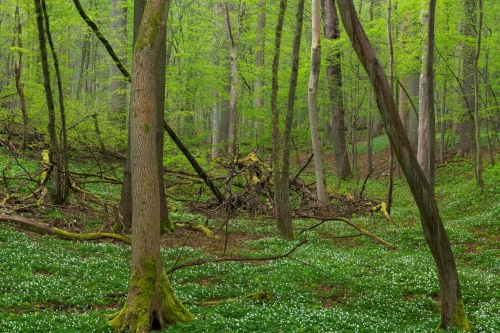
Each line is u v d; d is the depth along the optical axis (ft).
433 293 39.42
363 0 137.90
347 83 116.47
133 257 28.68
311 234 62.75
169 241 55.42
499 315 32.78
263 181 79.30
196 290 37.45
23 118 78.38
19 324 26.08
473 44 83.87
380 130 171.73
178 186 84.99
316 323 30.07
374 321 31.53
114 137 84.38
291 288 39.29
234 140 100.17
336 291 39.52
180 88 94.02
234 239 59.47
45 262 40.09
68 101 84.02
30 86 88.84
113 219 57.36
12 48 74.79
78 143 80.02
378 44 96.78
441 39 79.92
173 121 102.63
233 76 99.25
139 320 27.09
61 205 61.05
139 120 28.91
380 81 30.50
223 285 39.86
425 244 57.57
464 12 85.76
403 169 30.60
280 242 56.44
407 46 85.35
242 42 121.19
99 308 32.48
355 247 57.72
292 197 84.89
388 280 41.98
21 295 31.96
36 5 52.26
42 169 65.00
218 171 92.32
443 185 98.12
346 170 113.19
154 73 29.40
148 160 28.78
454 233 60.18
